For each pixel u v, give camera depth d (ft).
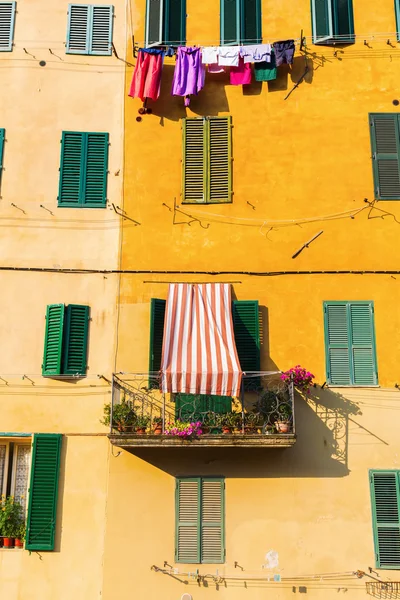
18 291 51.49
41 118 54.85
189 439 46.01
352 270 51.31
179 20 56.70
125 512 47.39
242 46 54.65
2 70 55.88
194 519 47.11
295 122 54.29
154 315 50.49
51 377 49.88
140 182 53.62
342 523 46.83
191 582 46.11
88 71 55.93
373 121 54.08
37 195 53.26
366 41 55.67
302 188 52.95
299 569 46.14
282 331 50.47
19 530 47.52
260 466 47.91
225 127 54.34
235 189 53.11
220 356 46.93
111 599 45.88
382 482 47.50
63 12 57.16
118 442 46.37
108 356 50.34
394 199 52.47
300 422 48.70
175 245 52.26
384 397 49.11
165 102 55.21
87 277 51.80
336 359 49.85
